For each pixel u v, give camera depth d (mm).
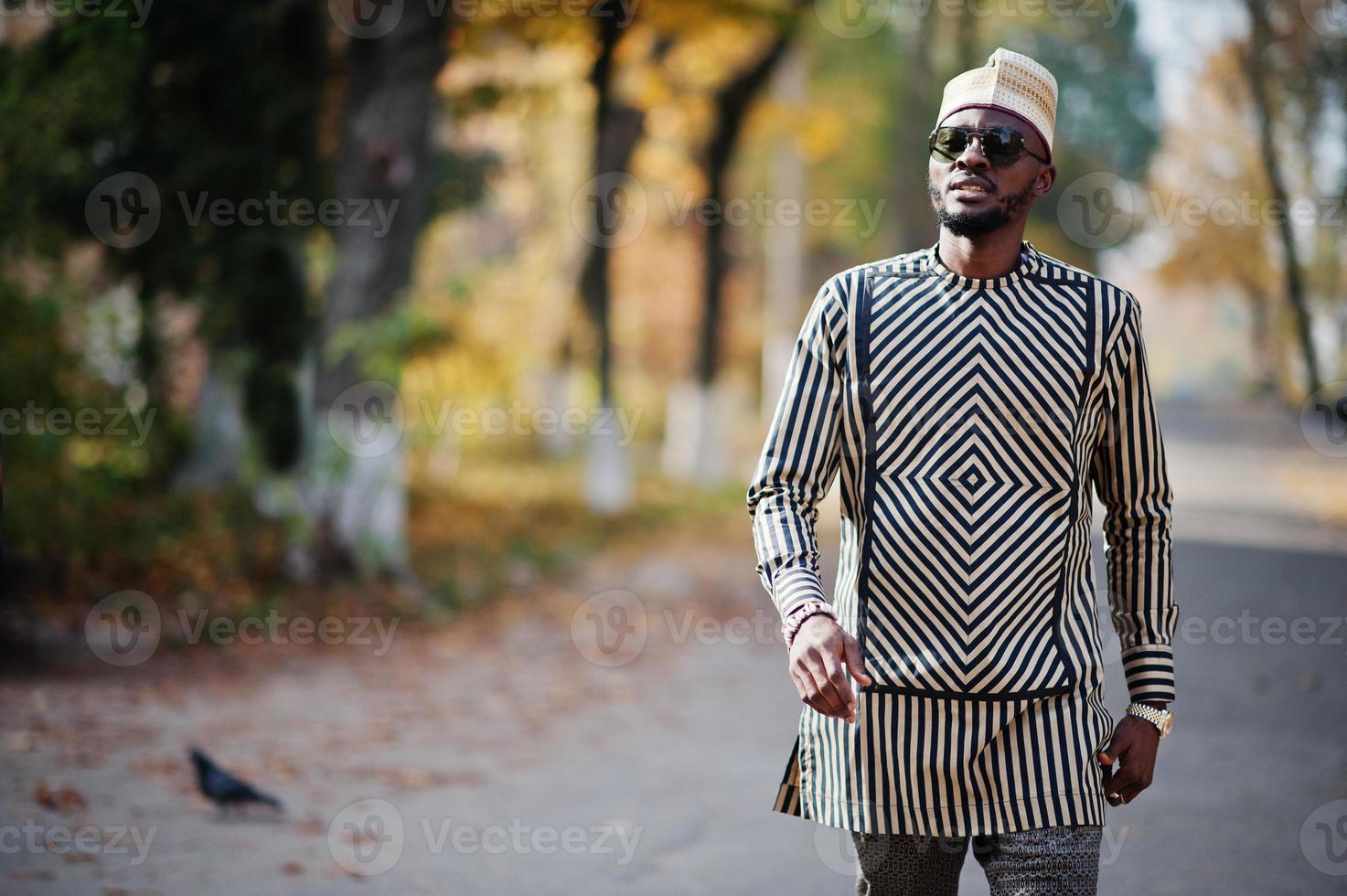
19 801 15062
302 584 31766
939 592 6566
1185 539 44719
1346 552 41500
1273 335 78188
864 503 6711
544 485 60250
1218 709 20750
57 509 27094
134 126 29375
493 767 17891
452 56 33188
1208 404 183625
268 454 33406
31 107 24406
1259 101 49562
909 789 6641
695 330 74250
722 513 57188
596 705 22469
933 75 66375
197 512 35625
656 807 15883
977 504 6566
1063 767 6559
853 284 6879
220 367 34312
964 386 6617
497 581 36656
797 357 6969
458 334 42062
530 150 57031
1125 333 6773
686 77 54750
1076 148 66562
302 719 20719
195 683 23250
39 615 26750
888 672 6645
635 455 83562
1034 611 6629
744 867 13539
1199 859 13398
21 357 25578
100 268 31141
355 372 32000
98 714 20172
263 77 30469
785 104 59750
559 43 40062
